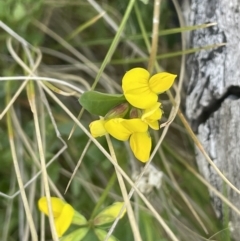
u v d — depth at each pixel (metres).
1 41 0.21
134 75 0.15
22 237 0.19
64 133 0.20
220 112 0.17
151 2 0.21
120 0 0.21
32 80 0.19
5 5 0.20
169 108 0.20
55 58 0.22
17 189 0.20
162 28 0.21
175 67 0.21
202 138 0.18
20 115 0.21
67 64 0.22
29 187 0.20
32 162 0.20
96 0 0.22
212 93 0.17
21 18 0.20
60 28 0.22
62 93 0.18
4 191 0.20
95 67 0.21
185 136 0.20
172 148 0.21
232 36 0.17
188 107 0.19
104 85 0.21
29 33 0.21
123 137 0.16
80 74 0.22
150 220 0.18
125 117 0.16
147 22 0.21
